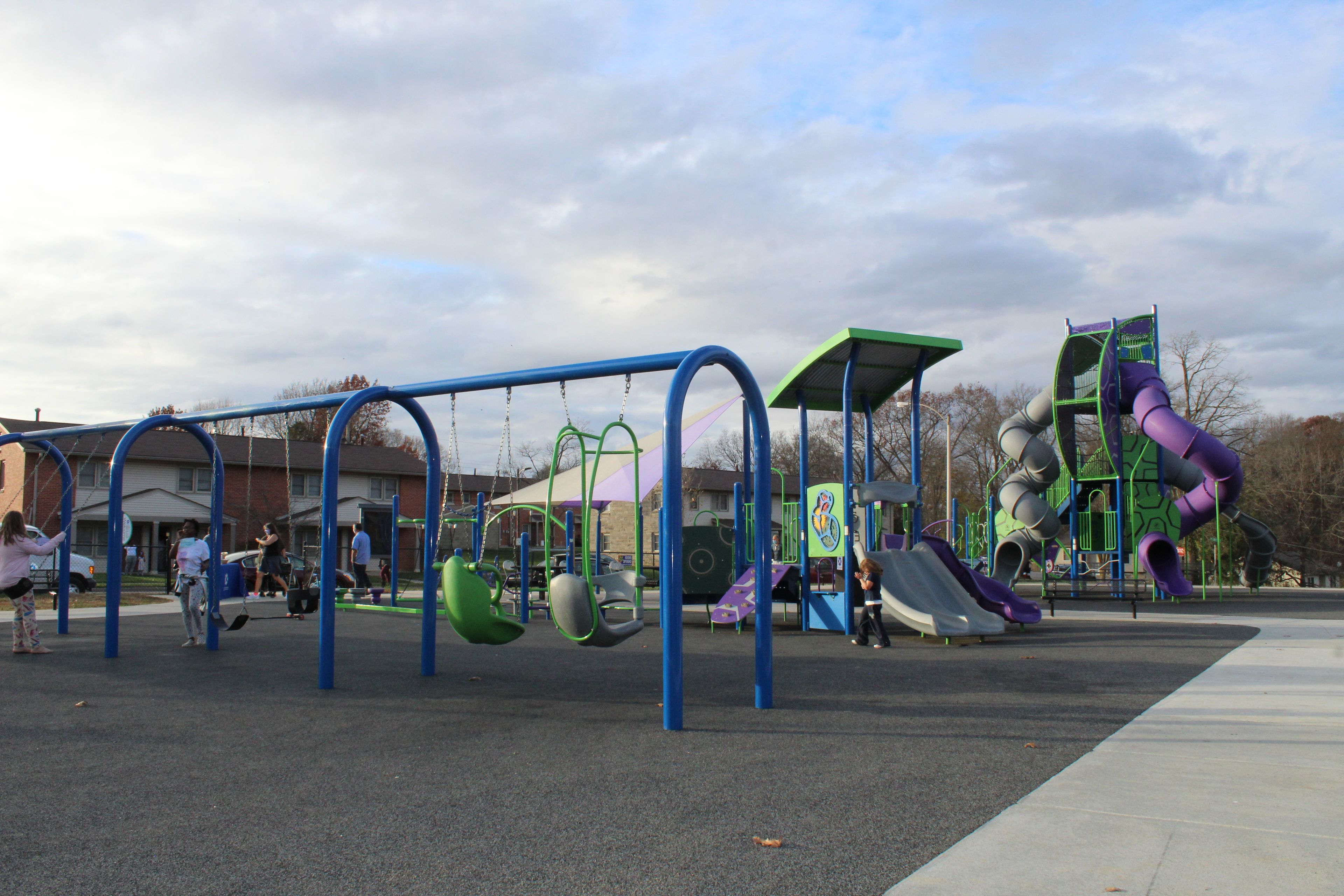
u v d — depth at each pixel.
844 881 3.91
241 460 45.09
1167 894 3.76
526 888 3.84
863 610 14.91
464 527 21.27
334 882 3.92
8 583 11.44
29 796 5.27
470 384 9.19
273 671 10.32
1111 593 24.27
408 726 7.25
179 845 4.40
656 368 7.93
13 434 13.44
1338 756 6.16
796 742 6.66
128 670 10.34
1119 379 24.89
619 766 5.92
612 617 18.73
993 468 65.62
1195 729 7.04
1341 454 56.78
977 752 6.29
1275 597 26.25
